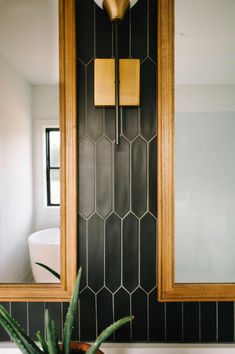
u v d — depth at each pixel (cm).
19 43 69
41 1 68
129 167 68
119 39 67
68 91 67
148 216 68
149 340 68
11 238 70
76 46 67
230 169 69
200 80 68
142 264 68
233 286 67
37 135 68
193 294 67
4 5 69
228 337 68
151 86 68
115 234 68
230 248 69
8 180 70
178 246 68
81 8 67
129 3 64
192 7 68
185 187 69
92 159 68
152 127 68
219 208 69
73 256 67
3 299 67
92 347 49
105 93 66
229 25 68
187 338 68
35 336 67
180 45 68
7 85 70
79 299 68
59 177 68
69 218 67
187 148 69
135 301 68
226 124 69
